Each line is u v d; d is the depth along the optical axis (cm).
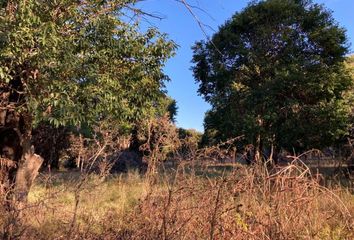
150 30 777
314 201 429
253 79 1527
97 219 465
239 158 500
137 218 414
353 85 1494
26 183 732
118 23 741
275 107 1389
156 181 441
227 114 1472
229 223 371
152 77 793
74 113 630
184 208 384
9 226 385
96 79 667
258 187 402
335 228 451
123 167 1490
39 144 1379
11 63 596
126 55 762
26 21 572
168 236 373
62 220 437
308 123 1380
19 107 680
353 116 1435
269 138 1366
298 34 1477
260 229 379
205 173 436
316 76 1391
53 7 642
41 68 619
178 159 456
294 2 1520
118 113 721
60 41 615
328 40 1448
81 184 463
